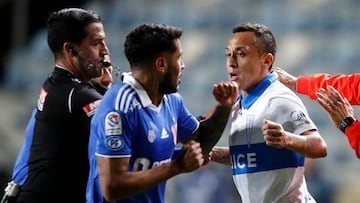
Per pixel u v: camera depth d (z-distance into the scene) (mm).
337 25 43062
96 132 12203
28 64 45500
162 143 12680
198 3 47312
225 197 29875
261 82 13773
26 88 44031
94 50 13750
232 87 13445
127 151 12062
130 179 11922
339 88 14898
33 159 13703
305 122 13148
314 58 40688
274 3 45719
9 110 41188
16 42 46594
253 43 13586
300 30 43250
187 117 13852
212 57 42406
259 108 13641
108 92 12453
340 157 34375
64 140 13438
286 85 15641
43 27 48688
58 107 13453
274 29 43719
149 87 12531
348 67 39531
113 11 48469
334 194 30078
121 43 45250
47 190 13547
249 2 46250
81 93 13359
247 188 13898
